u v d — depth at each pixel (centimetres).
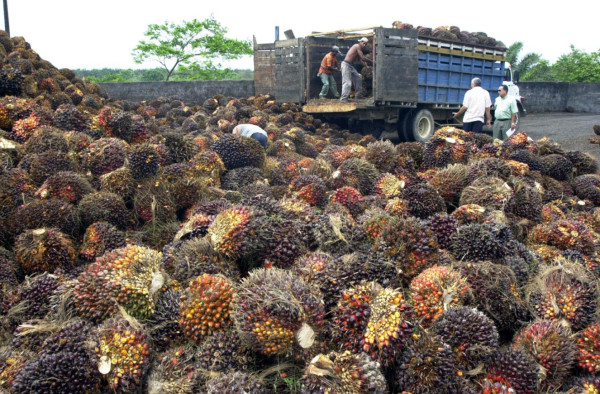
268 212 489
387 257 374
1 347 354
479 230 434
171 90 2188
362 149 856
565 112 3425
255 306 304
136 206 588
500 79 1977
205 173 703
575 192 856
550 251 521
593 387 317
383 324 303
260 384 296
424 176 708
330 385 280
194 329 330
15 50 1357
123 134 779
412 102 1608
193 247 399
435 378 294
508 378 310
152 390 298
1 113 758
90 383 306
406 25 1745
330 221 438
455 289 350
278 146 1030
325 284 353
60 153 625
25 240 462
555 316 371
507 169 641
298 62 1748
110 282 359
